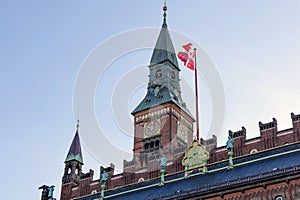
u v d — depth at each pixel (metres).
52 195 121.81
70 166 125.00
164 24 151.75
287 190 78.75
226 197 83.75
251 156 94.88
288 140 97.38
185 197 87.44
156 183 103.06
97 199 107.81
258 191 81.25
